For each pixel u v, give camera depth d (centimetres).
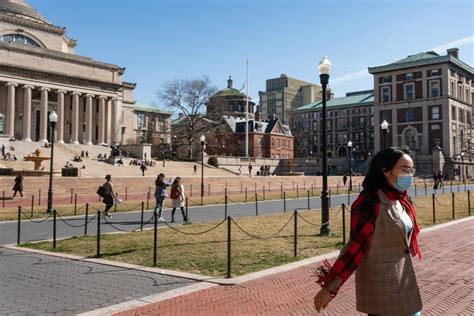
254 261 1112
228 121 11181
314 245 1325
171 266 1070
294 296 826
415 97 8756
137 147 7656
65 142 8412
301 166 9144
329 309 755
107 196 2188
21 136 7806
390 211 378
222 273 996
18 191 3469
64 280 957
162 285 910
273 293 846
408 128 8794
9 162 5203
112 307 764
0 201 3070
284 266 1050
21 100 7862
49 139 8150
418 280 937
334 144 12638
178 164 7100
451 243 1373
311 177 6247
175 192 1997
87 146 7762
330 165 9000
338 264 373
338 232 1600
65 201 3131
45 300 812
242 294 841
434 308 755
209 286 895
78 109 8231
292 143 12006
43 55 7781
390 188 388
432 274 987
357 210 382
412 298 372
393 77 9050
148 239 1467
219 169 7375
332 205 2925
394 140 8950
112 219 2158
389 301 366
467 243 1371
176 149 9219
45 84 7750
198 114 8206
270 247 1297
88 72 8388
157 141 10788
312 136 13062
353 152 11988
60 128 7919
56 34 8819
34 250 1316
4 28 8112
